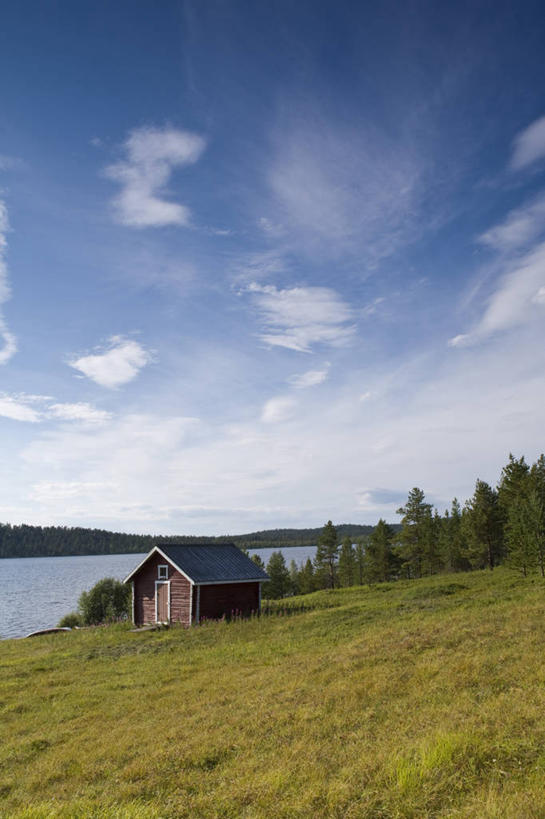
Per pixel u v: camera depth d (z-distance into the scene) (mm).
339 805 7223
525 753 8023
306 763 8906
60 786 9547
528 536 43438
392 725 10297
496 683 12031
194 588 31625
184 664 20469
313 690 13695
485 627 18516
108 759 10656
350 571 93062
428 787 7352
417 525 67250
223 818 7445
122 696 16125
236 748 10250
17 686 18484
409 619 24281
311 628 25531
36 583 148125
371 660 16141
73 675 19828
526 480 53469
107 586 67688
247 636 25188
